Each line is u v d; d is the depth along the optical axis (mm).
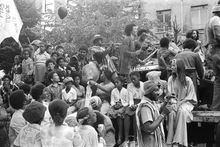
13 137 7625
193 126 8922
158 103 8383
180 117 8250
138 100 9297
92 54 11242
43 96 8594
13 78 13633
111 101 9539
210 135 8836
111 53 11695
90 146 6645
